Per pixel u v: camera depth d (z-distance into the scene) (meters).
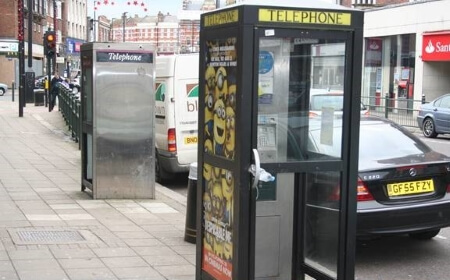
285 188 4.80
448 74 28.05
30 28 32.75
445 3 26.20
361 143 6.84
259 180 4.00
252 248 4.08
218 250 4.44
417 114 22.31
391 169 6.13
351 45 4.22
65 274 5.29
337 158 4.34
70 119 18.33
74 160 13.04
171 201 8.85
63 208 8.12
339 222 4.37
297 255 4.88
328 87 4.34
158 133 11.05
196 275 4.84
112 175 8.80
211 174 4.52
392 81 30.20
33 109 28.97
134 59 8.63
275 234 4.81
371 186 6.05
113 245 6.32
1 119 23.12
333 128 4.36
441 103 19.42
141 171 8.89
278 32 4.02
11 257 5.73
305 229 4.86
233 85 4.11
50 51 27.92
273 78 4.27
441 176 6.41
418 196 6.25
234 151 4.09
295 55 4.28
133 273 5.41
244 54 3.95
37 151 14.42
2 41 57.66
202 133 4.65
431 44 27.00
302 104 4.35
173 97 10.62
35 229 6.88
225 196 4.29
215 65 4.39
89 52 8.69
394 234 6.13
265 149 4.29
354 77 4.24
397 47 29.84
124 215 7.80
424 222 6.21
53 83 29.44
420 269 6.12
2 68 57.97
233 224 4.12
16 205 8.23
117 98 8.65
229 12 4.11
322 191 4.66
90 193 9.23
